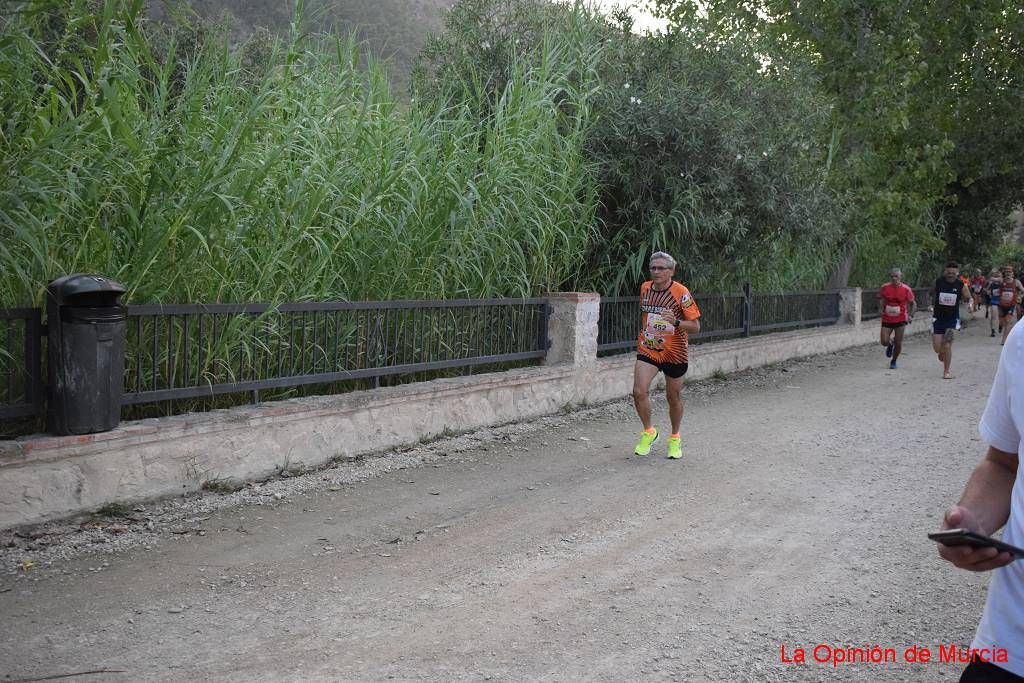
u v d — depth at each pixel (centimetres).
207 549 529
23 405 538
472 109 1150
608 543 561
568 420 981
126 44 609
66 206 583
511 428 913
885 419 1043
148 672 374
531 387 966
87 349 543
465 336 909
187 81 651
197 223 612
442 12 1266
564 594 474
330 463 724
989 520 216
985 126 2319
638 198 1107
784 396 1227
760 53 1304
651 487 702
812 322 1808
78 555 508
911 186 2017
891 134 1873
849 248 1894
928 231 1944
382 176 777
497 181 884
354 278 803
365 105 812
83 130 553
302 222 680
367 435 761
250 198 650
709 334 1388
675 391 806
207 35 683
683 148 1102
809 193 1283
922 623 445
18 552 502
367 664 387
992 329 2388
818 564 529
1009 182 2758
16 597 448
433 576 498
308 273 729
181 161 607
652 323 803
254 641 408
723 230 1176
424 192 816
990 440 216
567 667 388
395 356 817
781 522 614
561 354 1034
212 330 651
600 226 1148
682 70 1219
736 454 834
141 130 614
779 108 1295
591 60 1108
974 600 476
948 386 1349
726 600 470
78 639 404
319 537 559
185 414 631
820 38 1934
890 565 530
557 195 1008
